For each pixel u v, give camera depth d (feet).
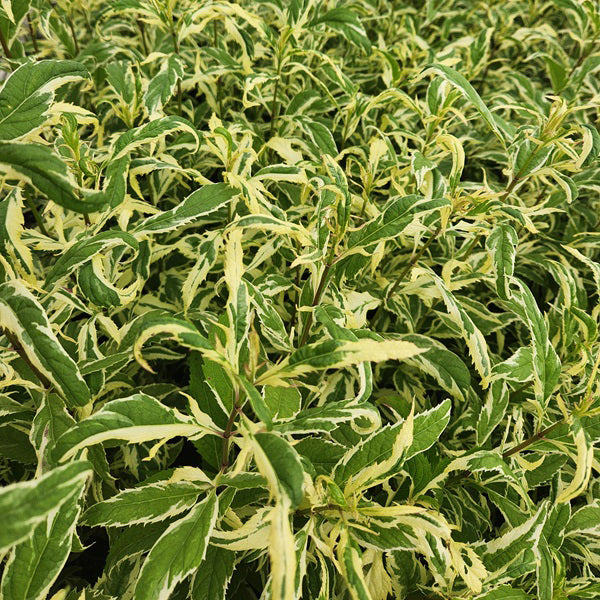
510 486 1.54
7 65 1.84
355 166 2.28
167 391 1.71
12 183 1.71
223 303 2.05
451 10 3.57
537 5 3.26
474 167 2.86
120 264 1.62
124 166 1.21
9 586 0.98
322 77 2.69
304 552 1.07
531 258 2.19
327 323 1.16
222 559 1.23
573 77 2.52
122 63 1.83
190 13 1.77
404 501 1.40
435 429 1.22
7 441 1.50
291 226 1.23
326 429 1.09
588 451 1.25
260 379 0.96
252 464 1.36
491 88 3.24
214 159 2.16
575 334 1.59
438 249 2.21
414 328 1.94
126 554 1.29
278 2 2.04
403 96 1.72
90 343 1.33
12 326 0.99
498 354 2.17
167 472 1.31
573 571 1.64
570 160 1.73
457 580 1.33
